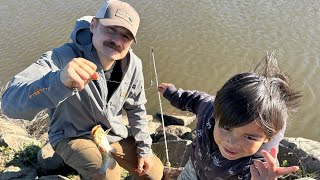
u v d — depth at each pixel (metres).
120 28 0.88
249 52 2.64
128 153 1.05
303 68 2.38
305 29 2.88
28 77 0.78
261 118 0.60
